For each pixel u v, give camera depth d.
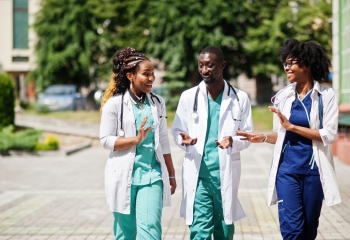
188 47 34.78
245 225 8.05
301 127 4.84
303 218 4.95
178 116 5.37
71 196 10.76
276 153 5.02
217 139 5.21
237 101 5.25
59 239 7.23
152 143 4.99
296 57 4.95
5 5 46.69
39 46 36.75
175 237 7.29
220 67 5.18
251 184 12.22
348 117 16.19
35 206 9.72
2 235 7.49
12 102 22.36
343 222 8.13
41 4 36.31
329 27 33.09
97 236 7.40
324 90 4.97
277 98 5.11
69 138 24.52
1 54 47.16
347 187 11.38
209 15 33.59
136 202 4.89
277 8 35.56
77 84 37.66
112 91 5.09
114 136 4.93
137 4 36.81
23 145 19.58
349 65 17.66
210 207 5.24
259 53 34.16
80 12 35.59
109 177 4.94
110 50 36.81
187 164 5.26
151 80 4.95
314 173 4.91
